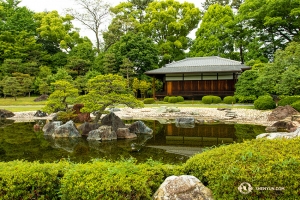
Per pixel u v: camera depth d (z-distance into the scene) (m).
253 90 20.67
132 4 39.50
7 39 31.94
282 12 27.38
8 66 28.66
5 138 10.14
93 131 9.91
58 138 10.06
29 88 28.23
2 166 3.47
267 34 29.70
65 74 26.84
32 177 3.23
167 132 11.21
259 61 25.83
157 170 3.44
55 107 12.10
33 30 36.25
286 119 12.58
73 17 37.94
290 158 2.92
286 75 14.52
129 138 9.98
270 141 3.73
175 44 35.19
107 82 11.27
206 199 3.00
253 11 28.62
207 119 14.78
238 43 31.39
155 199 3.05
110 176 3.07
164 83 28.66
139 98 30.28
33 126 13.42
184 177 3.17
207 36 33.44
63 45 35.75
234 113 15.90
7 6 36.91
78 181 3.06
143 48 31.02
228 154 3.31
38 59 32.78
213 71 24.44
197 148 8.27
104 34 35.50
